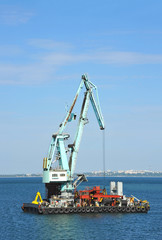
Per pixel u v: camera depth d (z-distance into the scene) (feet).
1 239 266.36
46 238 268.62
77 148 390.83
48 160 375.86
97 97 399.85
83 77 393.09
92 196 374.43
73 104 388.37
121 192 385.09
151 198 602.44
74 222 322.75
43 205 365.40
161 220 342.23
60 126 382.83
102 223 321.52
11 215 376.27
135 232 290.76
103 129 404.77
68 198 377.30
